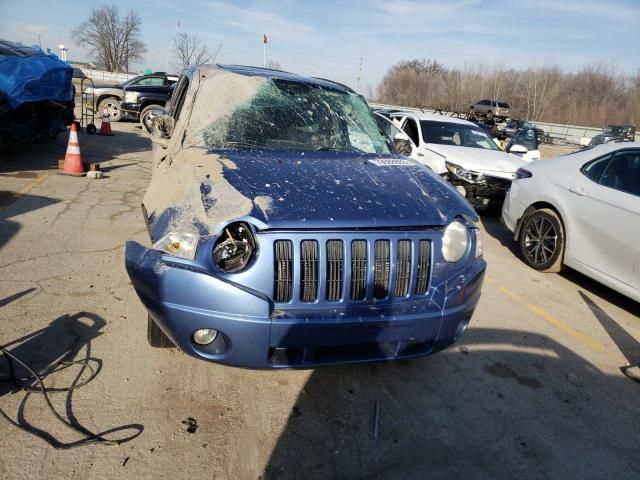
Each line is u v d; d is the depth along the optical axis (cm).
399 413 285
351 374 318
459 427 279
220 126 353
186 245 237
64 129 964
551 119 5941
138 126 1586
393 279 257
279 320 234
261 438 255
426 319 259
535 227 574
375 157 364
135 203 660
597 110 5838
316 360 252
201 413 268
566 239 528
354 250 249
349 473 238
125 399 272
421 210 274
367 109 432
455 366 341
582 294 511
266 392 292
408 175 325
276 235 238
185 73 466
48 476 218
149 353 317
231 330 234
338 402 289
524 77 6384
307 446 253
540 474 251
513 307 456
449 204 290
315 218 246
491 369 342
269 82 398
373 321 247
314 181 287
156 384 288
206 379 297
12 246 468
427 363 341
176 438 248
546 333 408
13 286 388
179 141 345
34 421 249
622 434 288
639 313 477
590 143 3069
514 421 289
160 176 325
